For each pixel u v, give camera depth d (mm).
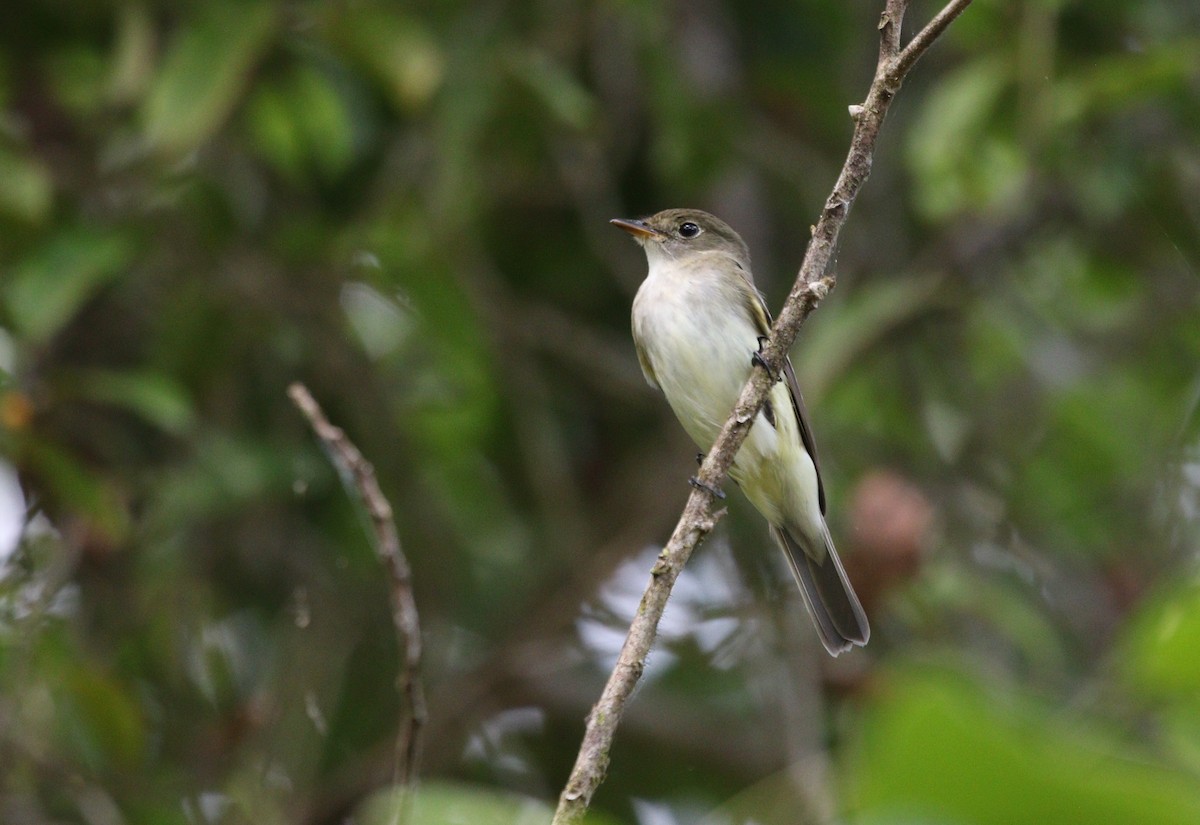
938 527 11047
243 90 10000
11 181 9594
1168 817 2068
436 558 11156
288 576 11289
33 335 9234
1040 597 11883
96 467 10945
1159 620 2572
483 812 2902
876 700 2363
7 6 10977
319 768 11023
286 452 10625
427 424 10781
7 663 9734
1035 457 12281
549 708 11469
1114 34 11000
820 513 9344
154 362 10578
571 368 12383
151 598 10547
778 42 12094
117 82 9828
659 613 5234
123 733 9727
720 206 12188
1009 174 10070
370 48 9688
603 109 11992
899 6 5480
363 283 10711
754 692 11172
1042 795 2107
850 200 5625
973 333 12414
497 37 10273
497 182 11594
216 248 10562
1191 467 11531
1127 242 12297
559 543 11211
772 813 7141
